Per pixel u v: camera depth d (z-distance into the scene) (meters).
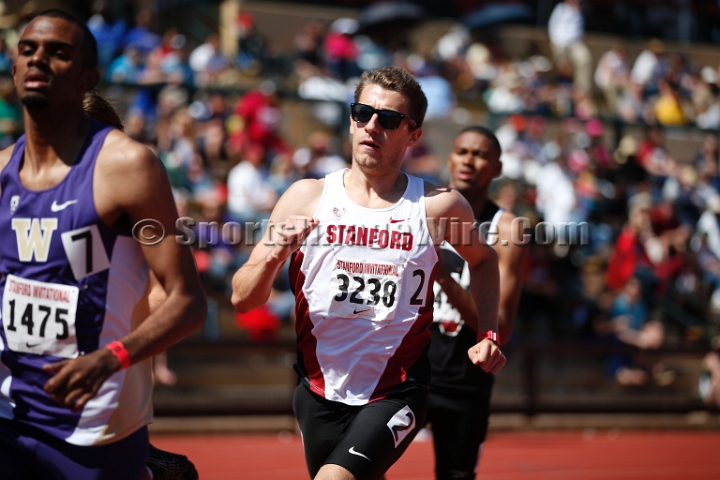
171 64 40.22
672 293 40.00
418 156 41.28
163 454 11.19
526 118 46.34
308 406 10.71
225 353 31.45
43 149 8.69
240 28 47.56
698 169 49.03
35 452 8.68
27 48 8.55
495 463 25.70
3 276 8.75
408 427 10.41
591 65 58.00
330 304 10.41
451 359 13.51
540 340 36.94
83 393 8.00
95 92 10.82
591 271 41.81
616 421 33.06
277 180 36.12
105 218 8.55
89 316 8.59
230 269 33.66
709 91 57.16
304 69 46.38
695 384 38.09
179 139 36.12
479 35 57.25
